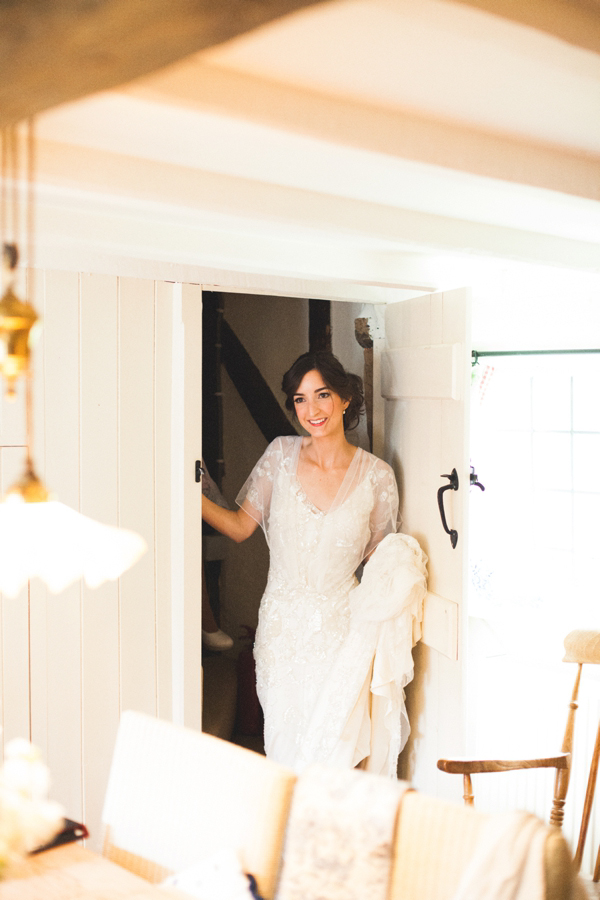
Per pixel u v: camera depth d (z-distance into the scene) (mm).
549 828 1271
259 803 1569
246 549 4289
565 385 3354
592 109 1415
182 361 2771
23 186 1795
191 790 1669
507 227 2396
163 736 1740
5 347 1278
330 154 1532
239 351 4316
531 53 1136
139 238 2361
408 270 3014
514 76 1239
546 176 1720
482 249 2354
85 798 2711
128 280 2695
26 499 1468
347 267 2840
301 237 2551
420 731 3135
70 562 2639
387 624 2945
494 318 3381
